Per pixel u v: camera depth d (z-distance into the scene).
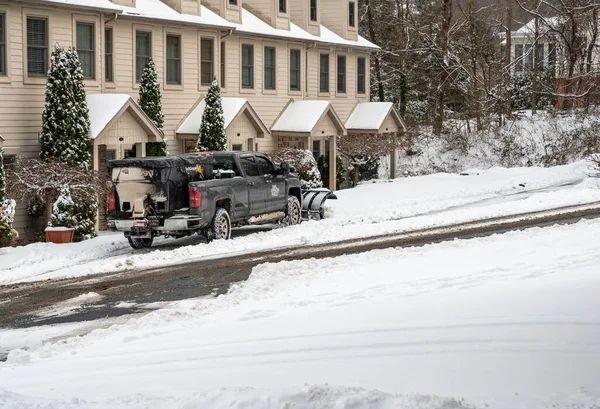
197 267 18.89
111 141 28.95
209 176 23.81
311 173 38.53
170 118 35.00
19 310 14.98
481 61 58.28
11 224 24.92
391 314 11.88
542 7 72.75
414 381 8.57
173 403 7.94
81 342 12.19
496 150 53.44
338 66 47.69
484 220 25.59
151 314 13.73
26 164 26.19
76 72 27.20
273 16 42.12
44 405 8.12
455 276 15.16
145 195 22.44
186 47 35.78
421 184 40.09
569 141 52.22
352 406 7.22
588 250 17.28
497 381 8.38
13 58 27.42
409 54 63.31
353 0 49.19
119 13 31.08
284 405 7.27
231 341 11.16
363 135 47.12
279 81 42.22
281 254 20.28
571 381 8.23
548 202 29.48
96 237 25.78
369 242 21.78
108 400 8.30
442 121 58.47
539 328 10.30
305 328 11.51
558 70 61.31
